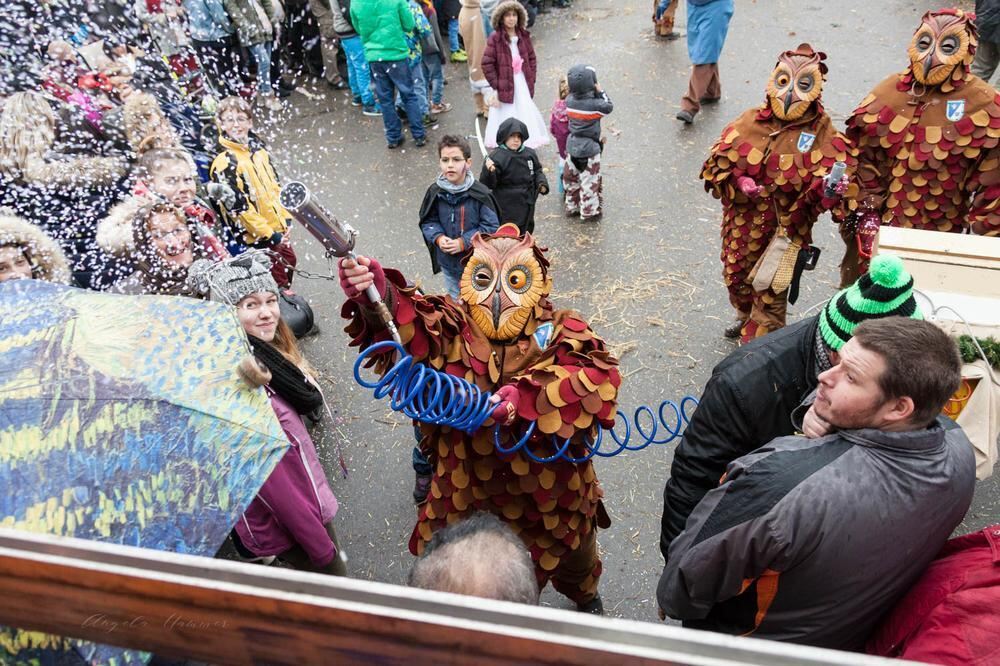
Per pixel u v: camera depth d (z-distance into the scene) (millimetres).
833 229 4953
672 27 8148
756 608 1590
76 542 763
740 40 7871
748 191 3385
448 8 7777
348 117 6719
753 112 3482
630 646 643
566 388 2098
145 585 744
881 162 3586
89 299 1655
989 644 1257
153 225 2377
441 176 3826
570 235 5133
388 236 5199
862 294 1720
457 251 3807
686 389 3828
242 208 2668
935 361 1381
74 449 1416
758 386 1918
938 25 3258
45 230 2324
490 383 2135
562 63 7801
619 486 3316
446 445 2229
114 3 2414
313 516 2209
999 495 3105
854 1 8477
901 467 1424
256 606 718
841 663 611
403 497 3379
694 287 4539
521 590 1238
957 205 3467
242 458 1497
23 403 1442
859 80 6789
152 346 1582
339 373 4090
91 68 2375
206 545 1427
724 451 1962
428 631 680
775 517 1433
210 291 2357
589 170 5051
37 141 2283
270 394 2221
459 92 7410
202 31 3203
